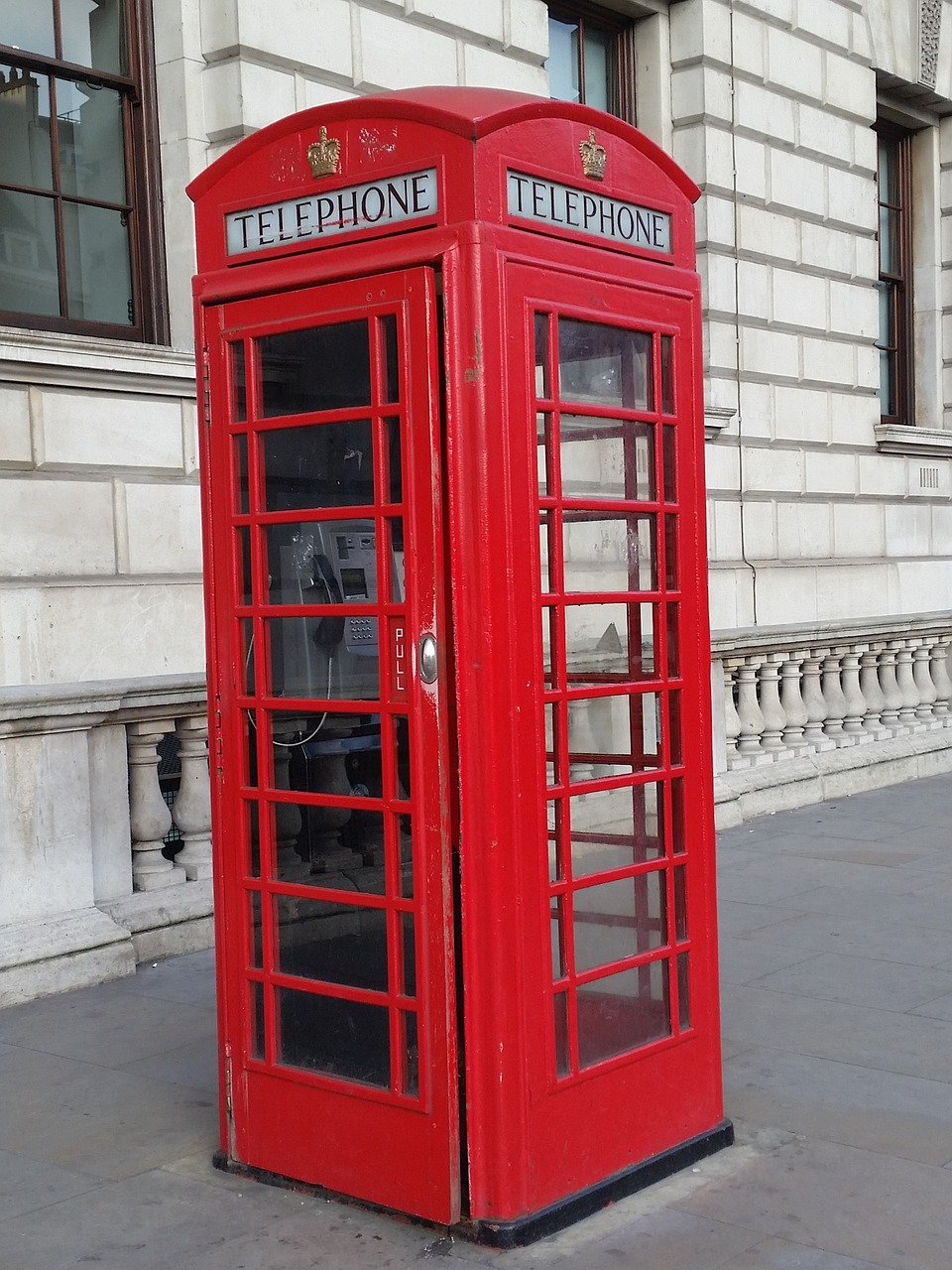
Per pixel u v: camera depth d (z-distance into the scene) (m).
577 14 11.96
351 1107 3.75
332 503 3.70
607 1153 3.78
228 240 3.90
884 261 15.84
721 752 9.55
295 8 8.78
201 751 6.65
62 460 7.93
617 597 3.82
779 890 7.46
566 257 3.65
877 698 11.23
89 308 8.58
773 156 13.03
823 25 13.52
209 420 3.94
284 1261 3.47
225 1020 4.01
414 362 3.49
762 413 13.06
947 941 6.38
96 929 5.95
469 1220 3.56
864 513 14.38
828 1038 5.09
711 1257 3.44
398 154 3.54
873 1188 3.83
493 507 3.47
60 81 8.42
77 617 7.80
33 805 5.80
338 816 3.76
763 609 12.85
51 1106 4.57
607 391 3.81
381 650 3.62
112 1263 3.48
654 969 3.97
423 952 3.56
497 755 3.49
